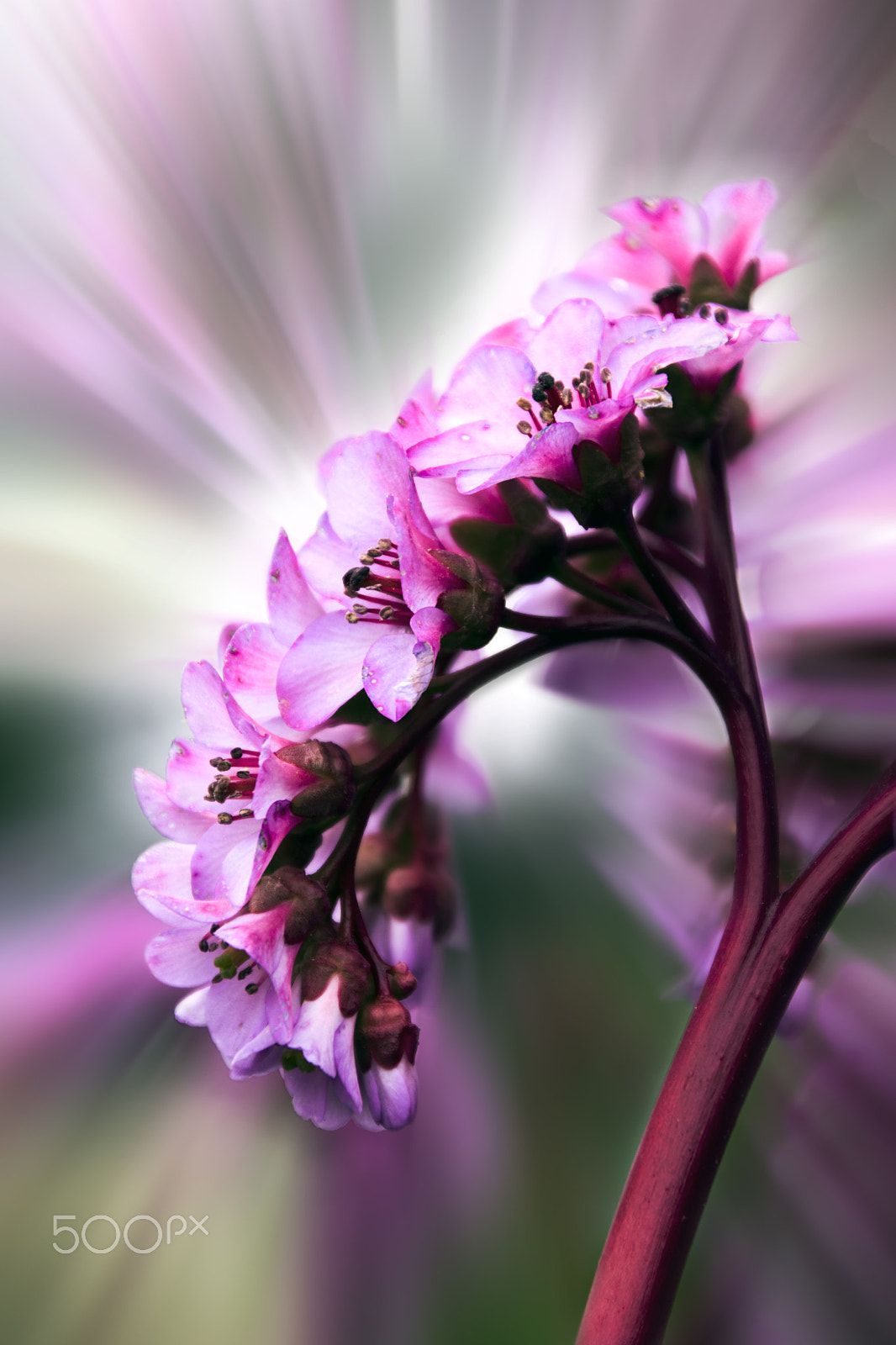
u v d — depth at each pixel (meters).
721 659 0.22
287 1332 0.28
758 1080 0.27
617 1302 0.20
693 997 0.26
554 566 0.21
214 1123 0.30
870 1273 0.27
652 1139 0.21
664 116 0.34
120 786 0.33
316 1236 0.29
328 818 0.21
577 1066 0.29
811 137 0.31
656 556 0.23
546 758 0.29
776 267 0.23
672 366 0.22
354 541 0.21
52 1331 0.28
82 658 0.33
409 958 0.23
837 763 0.26
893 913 0.27
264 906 0.21
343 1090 0.21
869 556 0.26
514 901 0.29
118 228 0.35
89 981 0.31
